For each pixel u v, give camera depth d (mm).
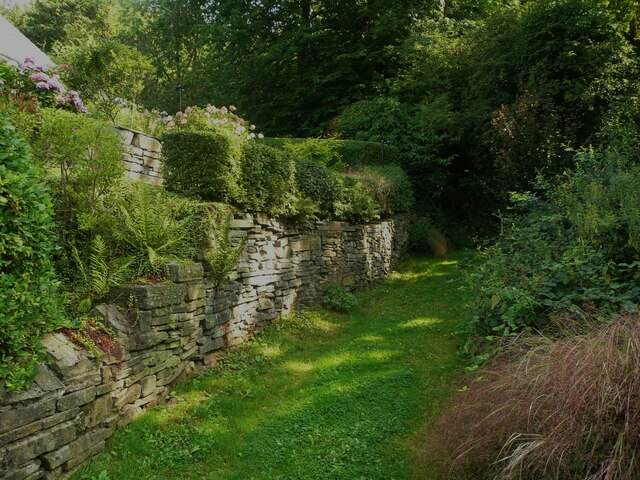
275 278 6664
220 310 5285
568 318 3793
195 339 4777
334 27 18656
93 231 4215
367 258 9969
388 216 11781
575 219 4988
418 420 4145
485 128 13281
